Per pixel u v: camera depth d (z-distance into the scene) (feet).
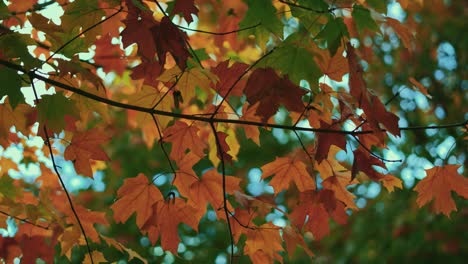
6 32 7.40
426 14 21.84
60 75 7.54
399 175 21.57
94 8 7.99
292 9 7.97
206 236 22.97
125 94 15.44
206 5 13.47
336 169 8.83
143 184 8.36
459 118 21.79
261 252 8.90
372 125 7.43
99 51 11.42
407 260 20.10
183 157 8.50
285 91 7.55
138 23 7.70
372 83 21.68
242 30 8.13
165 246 8.50
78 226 9.45
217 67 8.48
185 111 13.47
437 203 8.75
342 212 8.65
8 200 9.55
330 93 8.38
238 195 8.52
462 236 19.95
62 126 7.78
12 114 8.64
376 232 21.16
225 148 8.47
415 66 21.94
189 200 8.62
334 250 21.40
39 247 10.11
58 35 8.29
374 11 7.65
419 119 22.25
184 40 7.82
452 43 22.44
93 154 8.49
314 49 8.00
